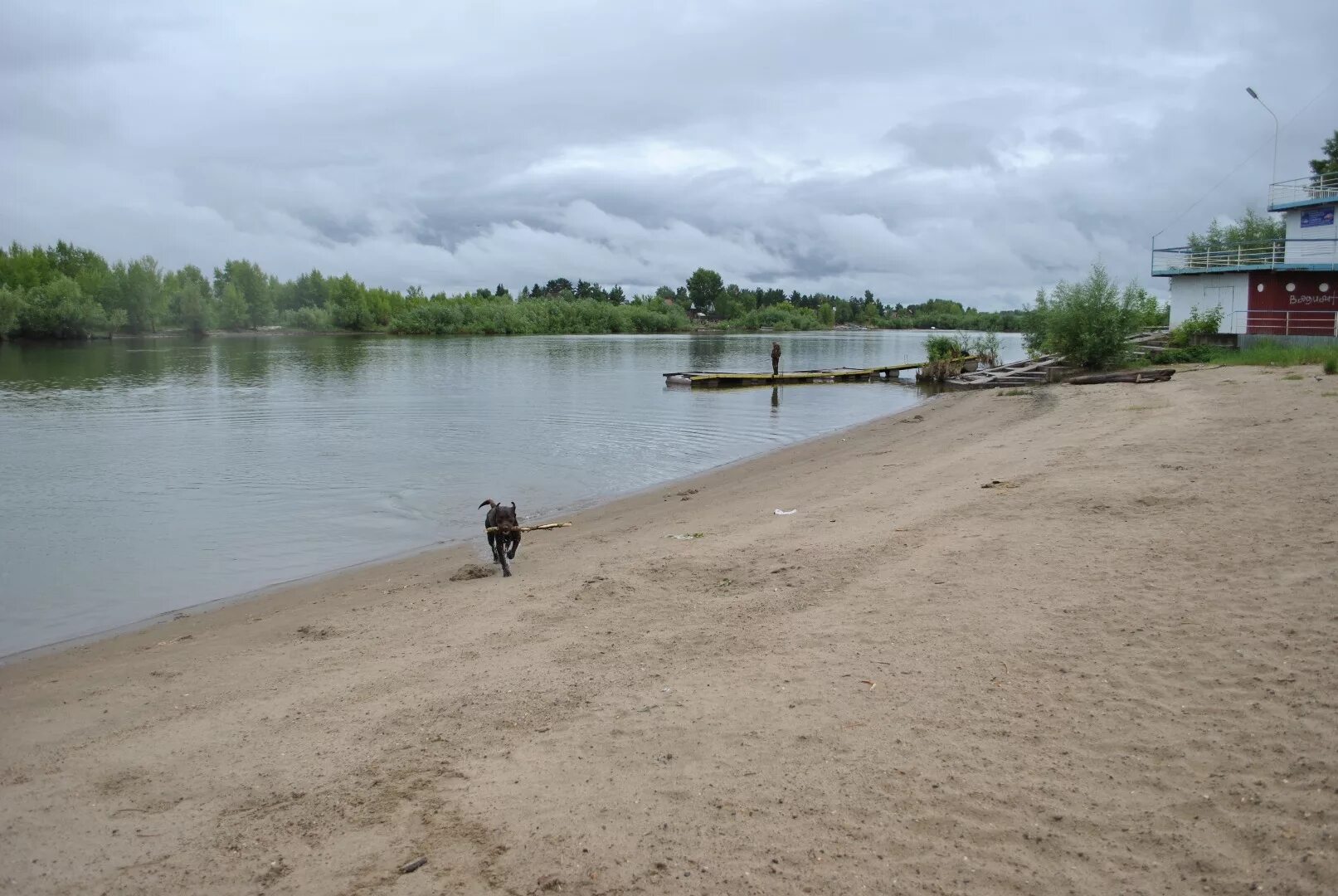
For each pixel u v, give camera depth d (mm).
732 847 4422
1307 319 38656
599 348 91375
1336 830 4102
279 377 50219
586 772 5297
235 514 15914
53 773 5824
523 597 9445
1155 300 54625
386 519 15555
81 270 112375
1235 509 9656
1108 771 4844
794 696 6113
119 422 29391
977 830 4414
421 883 4309
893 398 39312
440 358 70250
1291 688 5480
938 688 6027
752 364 65875
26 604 11000
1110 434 16938
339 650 8141
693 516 14289
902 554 9484
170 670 8117
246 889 4355
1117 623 6844
